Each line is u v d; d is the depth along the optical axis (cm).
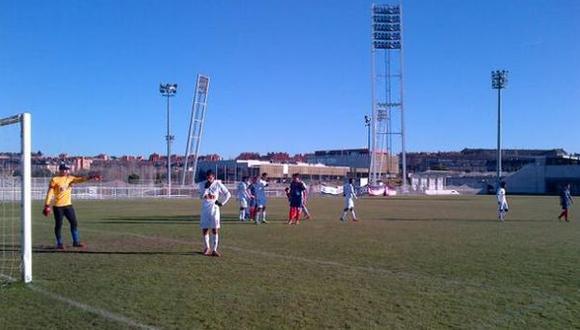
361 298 826
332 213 3033
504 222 2442
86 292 861
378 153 10512
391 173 11662
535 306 784
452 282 953
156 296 834
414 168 17100
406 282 952
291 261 1182
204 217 1272
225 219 2491
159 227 2000
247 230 1931
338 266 1118
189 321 700
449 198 6141
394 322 698
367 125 9662
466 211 3338
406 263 1162
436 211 3322
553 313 746
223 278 980
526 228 2114
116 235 1709
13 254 1301
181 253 1298
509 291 882
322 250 1369
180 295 841
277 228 2022
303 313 739
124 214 2783
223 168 10731
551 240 1658
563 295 855
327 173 12019
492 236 1772
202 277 988
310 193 6994
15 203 2884
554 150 14500
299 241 1573
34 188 4512
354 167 13125
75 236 1414
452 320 709
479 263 1168
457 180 10612
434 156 17438
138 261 1173
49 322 697
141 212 2964
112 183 6388
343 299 819
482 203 4659
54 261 1168
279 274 1023
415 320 707
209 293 855
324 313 739
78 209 3281
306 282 946
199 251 1335
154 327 674
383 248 1417
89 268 1080
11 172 1529
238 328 671
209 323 691
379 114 8312
